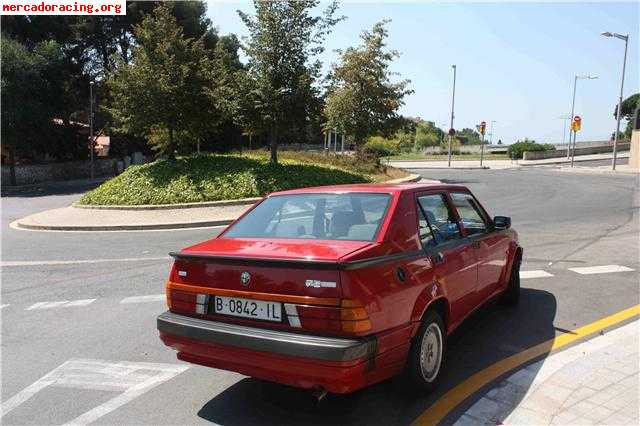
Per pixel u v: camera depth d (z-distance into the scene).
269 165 20.11
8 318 6.43
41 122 35.53
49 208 21.28
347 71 26.56
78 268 9.38
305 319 3.32
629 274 7.82
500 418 3.67
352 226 3.96
